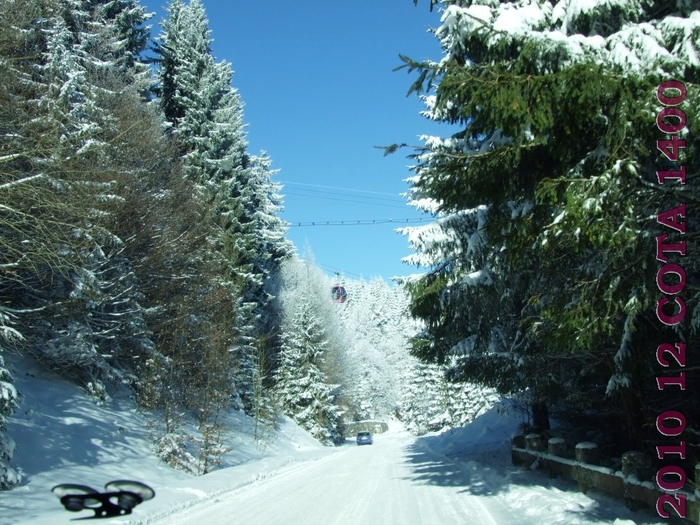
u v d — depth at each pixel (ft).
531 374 42.06
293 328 159.22
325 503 39.50
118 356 69.72
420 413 180.86
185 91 105.91
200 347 74.69
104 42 82.53
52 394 56.44
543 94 20.85
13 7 44.96
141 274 72.38
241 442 86.89
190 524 33.32
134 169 69.72
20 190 39.27
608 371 37.01
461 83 22.49
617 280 21.62
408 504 36.91
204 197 90.94
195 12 114.93
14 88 48.78
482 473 50.03
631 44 21.63
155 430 60.85
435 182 27.25
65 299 58.39
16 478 35.45
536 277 32.30
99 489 38.17
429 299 44.55
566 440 45.16
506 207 28.84
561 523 26.48
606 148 21.95
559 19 26.02
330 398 156.56
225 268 93.40
